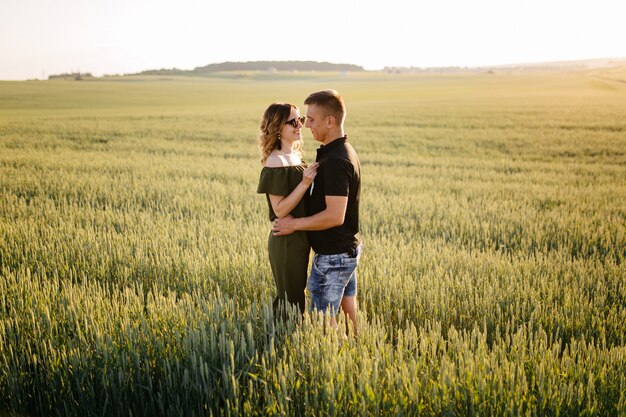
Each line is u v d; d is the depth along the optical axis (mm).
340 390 2822
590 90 69500
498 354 3275
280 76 164625
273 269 3828
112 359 3232
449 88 89312
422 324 4250
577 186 11844
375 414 2691
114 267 5398
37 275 5098
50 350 3383
